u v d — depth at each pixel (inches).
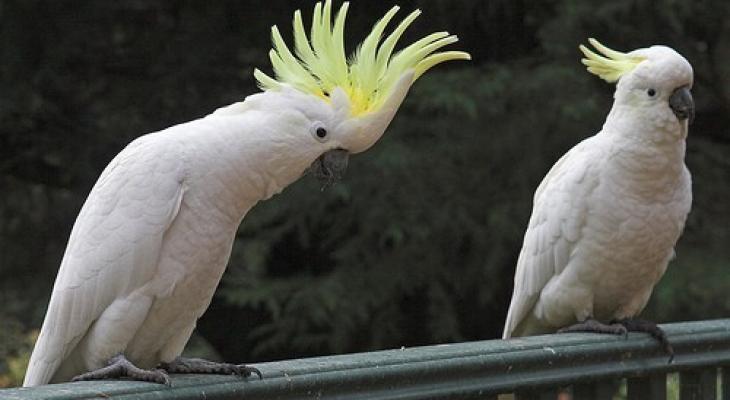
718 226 584.4
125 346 205.8
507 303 602.2
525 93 549.6
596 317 294.5
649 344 224.5
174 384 174.7
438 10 583.5
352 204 559.2
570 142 560.7
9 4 585.3
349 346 566.3
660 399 230.8
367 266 567.8
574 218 278.5
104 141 610.2
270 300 550.6
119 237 200.2
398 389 186.2
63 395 160.6
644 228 274.5
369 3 590.2
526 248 294.0
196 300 208.1
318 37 204.5
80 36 604.4
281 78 204.5
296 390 178.4
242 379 177.9
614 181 273.0
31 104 598.5
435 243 565.0
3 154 623.5
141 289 201.5
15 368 456.1
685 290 543.8
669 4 543.8
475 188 566.9
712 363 233.9
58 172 626.8
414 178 561.6
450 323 569.0
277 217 566.9
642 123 267.9
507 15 581.9
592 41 278.4
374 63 203.9
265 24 606.5
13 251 611.8
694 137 617.6
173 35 618.2
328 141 201.8
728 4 567.2
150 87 618.2
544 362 205.0
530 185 562.3
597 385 219.1
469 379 194.4
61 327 206.5
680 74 263.7
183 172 199.3
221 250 205.3
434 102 535.8
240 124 200.8
